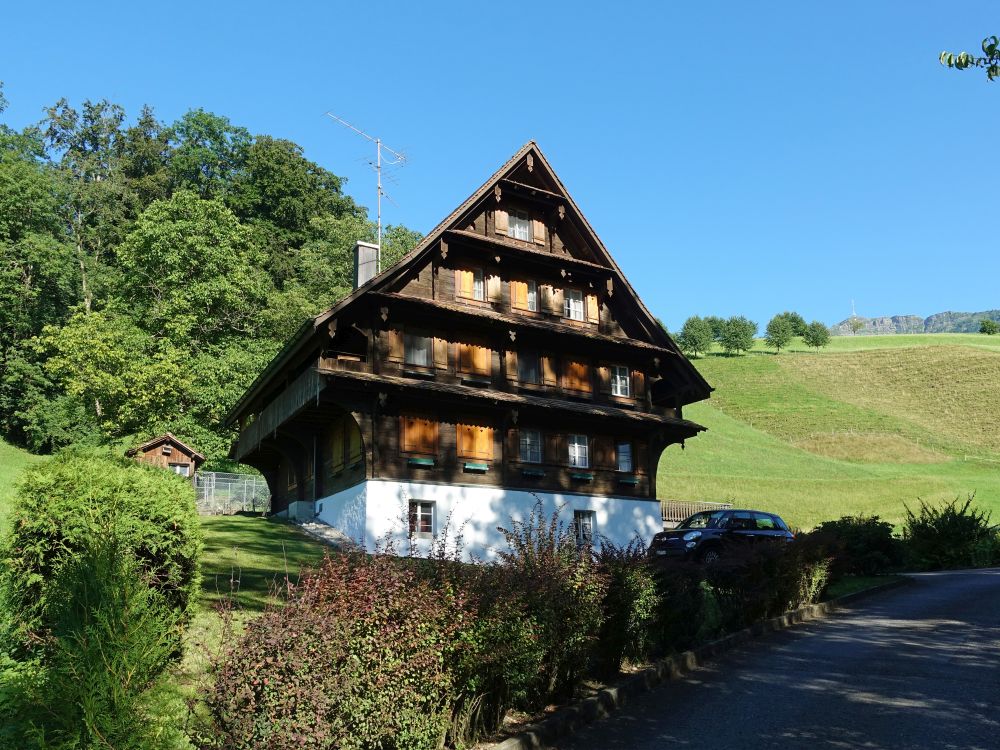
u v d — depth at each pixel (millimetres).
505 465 28484
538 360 30297
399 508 25938
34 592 8203
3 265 58375
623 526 31062
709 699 10297
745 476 68625
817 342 148500
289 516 31594
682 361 33344
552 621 9109
